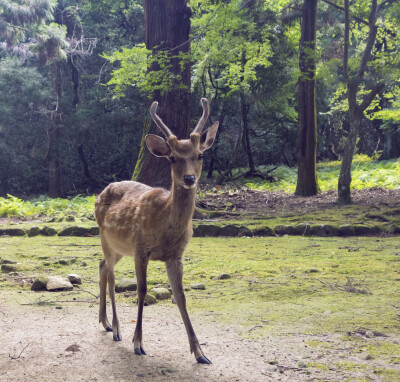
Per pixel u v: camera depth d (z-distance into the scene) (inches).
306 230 418.9
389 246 354.0
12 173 934.4
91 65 955.3
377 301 217.3
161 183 482.9
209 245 375.2
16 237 422.9
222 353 160.4
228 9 565.6
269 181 868.0
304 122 605.6
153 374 144.9
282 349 162.9
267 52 723.4
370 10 557.6
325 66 548.1
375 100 826.8
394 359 153.1
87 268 299.4
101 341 173.8
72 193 930.1
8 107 854.5
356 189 629.0
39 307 218.4
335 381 137.3
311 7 588.4
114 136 940.6
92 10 946.7
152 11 497.4
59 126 866.8
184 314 160.2
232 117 1020.5
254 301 223.1
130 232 169.9
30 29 857.5
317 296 228.5
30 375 143.7
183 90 487.8
